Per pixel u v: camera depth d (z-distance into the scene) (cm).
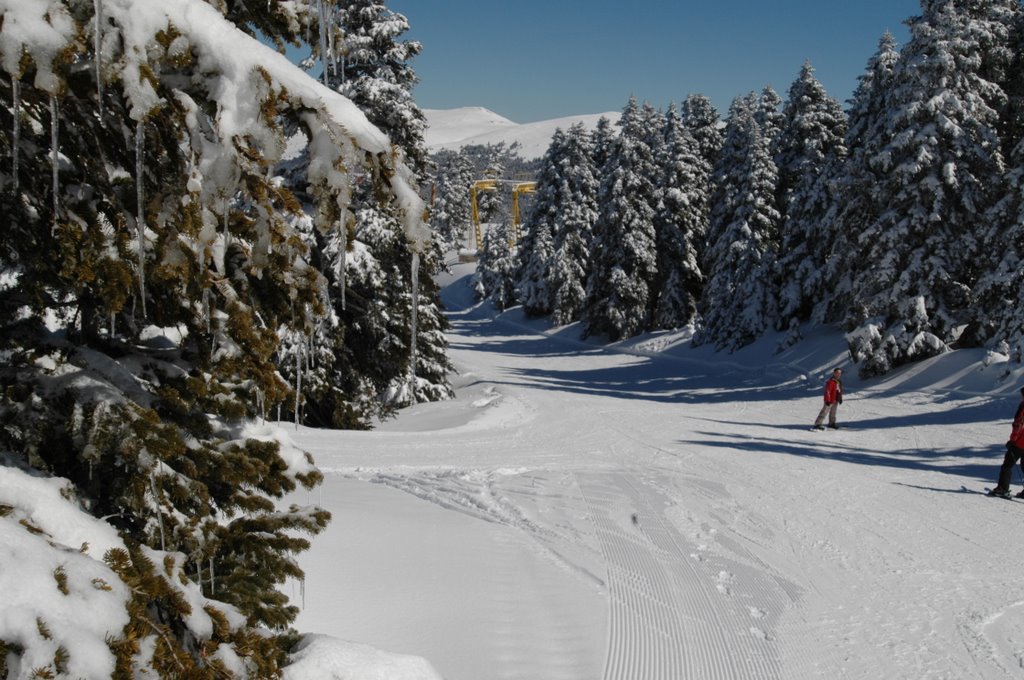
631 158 4616
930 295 2439
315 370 1714
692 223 4709
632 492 1148
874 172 2753
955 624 660
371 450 1480
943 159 2420
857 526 976
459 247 11650
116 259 287
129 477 325
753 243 3788
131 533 338
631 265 4644
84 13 241
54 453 318
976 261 2466
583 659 544
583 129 5766
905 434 1742
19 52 222
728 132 4266
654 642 590
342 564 669
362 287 1894
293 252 319
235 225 327
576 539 876
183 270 291
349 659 326
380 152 280
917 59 2470
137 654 224
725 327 3750
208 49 253
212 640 265
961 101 2427
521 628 582
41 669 199
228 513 398
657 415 2138
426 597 617
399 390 2267
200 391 370
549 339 5306
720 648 594
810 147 3594
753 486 1208
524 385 2939
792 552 865
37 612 208
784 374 2917
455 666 505
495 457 1441
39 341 345
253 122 254
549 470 1314
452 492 1105
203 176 253
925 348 2420
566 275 5612
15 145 232
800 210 3525
